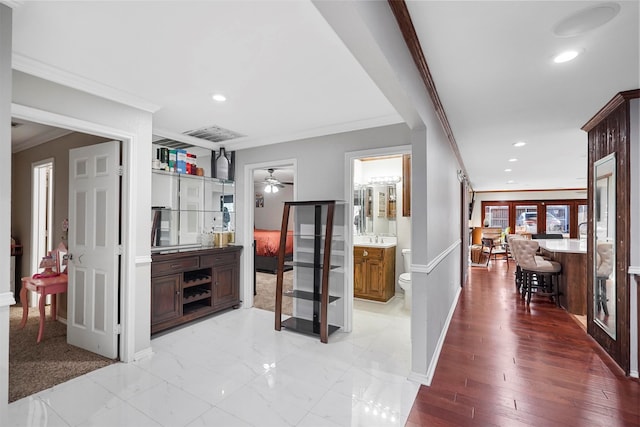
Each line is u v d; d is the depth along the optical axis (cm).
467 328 362
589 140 334
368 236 538
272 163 410
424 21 164
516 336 337
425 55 199
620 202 263
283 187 861
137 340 277
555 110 293
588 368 264
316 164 374
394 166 525
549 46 187
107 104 256
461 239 573
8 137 134
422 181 242
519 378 248
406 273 464
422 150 243
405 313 418
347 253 350
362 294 482
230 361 276
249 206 435
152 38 183
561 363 273
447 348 306
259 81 240
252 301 442
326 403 215
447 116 313
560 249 437
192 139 405
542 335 339
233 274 420
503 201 1064
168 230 380
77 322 301
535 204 1035
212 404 213
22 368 260
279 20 166
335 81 241
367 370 261
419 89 212
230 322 376
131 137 272
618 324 267
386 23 146
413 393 227
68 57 205
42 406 211
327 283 318
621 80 231
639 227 248
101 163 286
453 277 444
